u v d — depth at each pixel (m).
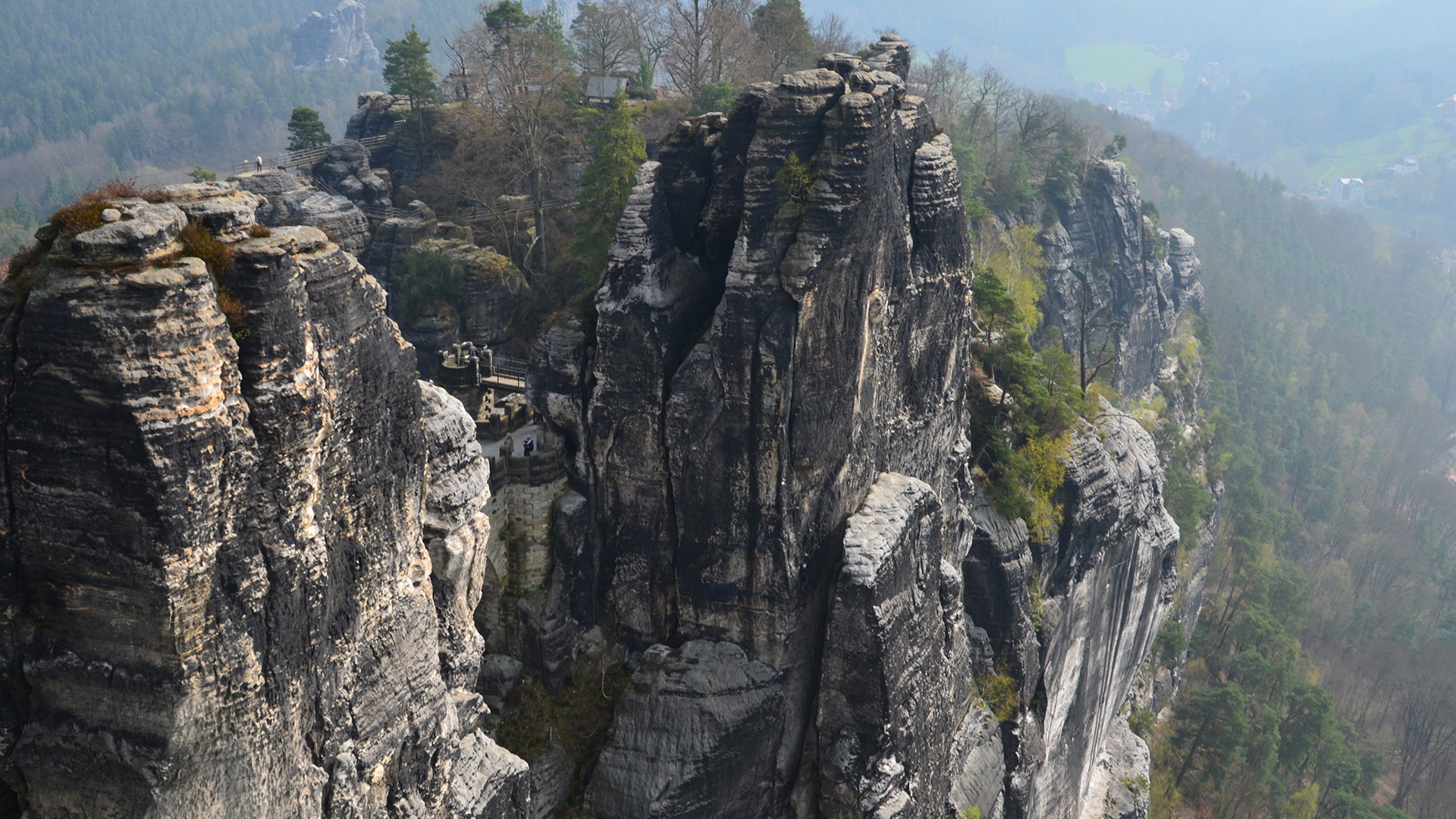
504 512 51.97
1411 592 177.62
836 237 47.50
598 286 52.44
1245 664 117.62
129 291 20.95
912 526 53.53
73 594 22.48
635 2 117.88
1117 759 91.44
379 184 95.56
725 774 51.53
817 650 53.56
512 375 61.12
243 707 23.97
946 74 134.38
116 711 23.02
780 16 104.38
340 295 26.20
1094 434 74.81
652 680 52.19
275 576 24.31
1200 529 128.12
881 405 54.78
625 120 65.75
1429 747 138.88
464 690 35.22
